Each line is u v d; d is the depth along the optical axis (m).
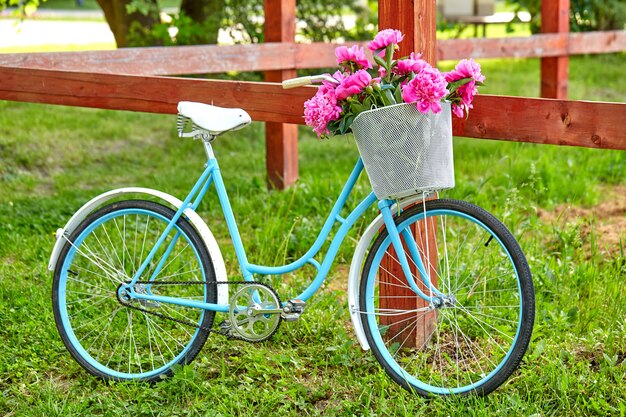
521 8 11.29
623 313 3.93
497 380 3.21
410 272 3.32
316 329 3.96
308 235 5.18
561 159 7.20
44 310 4.20
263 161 7.70
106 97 4.42
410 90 3.01
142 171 7.56
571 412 3.19
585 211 5.96
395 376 3.40
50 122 9.02
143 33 9.47
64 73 4.50
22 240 5.39
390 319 3.77
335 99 3.19
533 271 4.42
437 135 3.05
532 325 3.14
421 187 3.08
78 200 6.41
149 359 3.72
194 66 5.92
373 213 5.41
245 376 3.54
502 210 5.38
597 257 4.72
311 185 6.24
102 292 4.40
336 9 9.84
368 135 3.10
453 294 3.44
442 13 15.01
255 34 9.23
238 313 3.44
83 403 3.38
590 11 11.60
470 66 3.10
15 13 8.65
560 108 3.29
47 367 3.72
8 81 4.67
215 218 5.85
